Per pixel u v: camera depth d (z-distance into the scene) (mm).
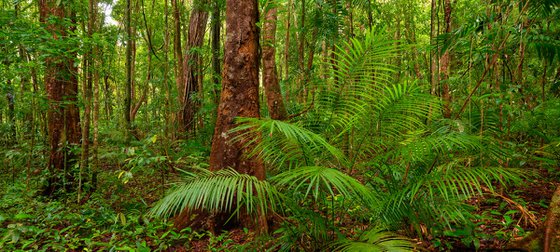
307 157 2639
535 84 5602
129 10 8938
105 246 3430
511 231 2781
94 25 5406
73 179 5754
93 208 4664
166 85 7867
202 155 6527
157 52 11992
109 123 9516
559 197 2049
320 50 7684
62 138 5539
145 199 5316
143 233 3797
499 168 2219
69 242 3605
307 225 2730
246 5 3725
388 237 2250
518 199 3369
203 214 3750
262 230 3039
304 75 6406
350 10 7508
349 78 2629
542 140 4207
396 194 2379
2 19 4078
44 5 5277
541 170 4422
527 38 3475
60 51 4312
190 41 9961
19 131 7438
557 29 3873
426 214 2531
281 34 9992
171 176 5762
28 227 3529
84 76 5020
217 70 9422
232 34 3727
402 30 10703
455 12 7082
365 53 2496
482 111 3268
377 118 2629
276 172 4031
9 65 4539
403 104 2520
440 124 2902
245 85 3707
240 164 3645
